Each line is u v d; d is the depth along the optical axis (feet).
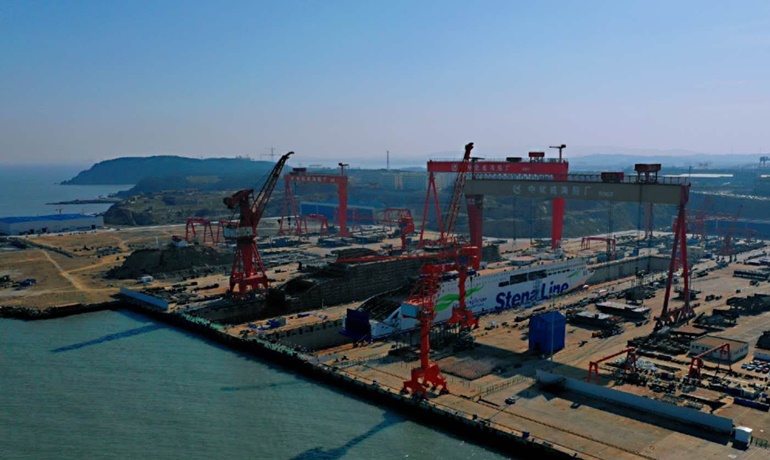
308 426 286.05
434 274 361.10
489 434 267.59
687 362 353.10
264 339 403.54
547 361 359.46
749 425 266.77
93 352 395.96
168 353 394.73
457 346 383.65
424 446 266.57
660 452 244.22
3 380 344.28
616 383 317.22
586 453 243.81
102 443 269.85
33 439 273.33
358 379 330.13
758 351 362.74
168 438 274.16
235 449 264.11
